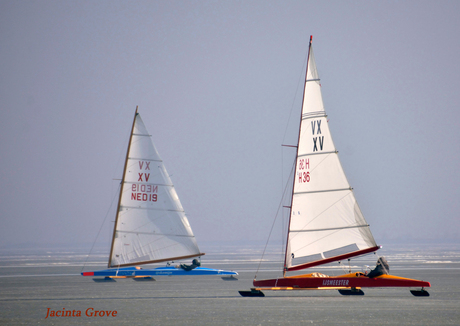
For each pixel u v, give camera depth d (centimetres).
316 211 11350
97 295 12950
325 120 11419
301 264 11375
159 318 9619
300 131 11512
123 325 9044
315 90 11481
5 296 13012
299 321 9181
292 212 11444
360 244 11225
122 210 15262
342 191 11325
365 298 11812
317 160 11412
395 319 9288
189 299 11994
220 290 13900
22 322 9406
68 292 13662
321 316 9600
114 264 15225
